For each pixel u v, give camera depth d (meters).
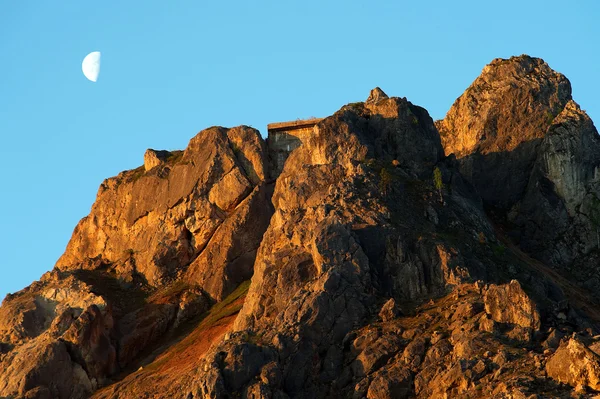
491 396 168.50
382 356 186.50
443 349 183.62
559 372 167.88
